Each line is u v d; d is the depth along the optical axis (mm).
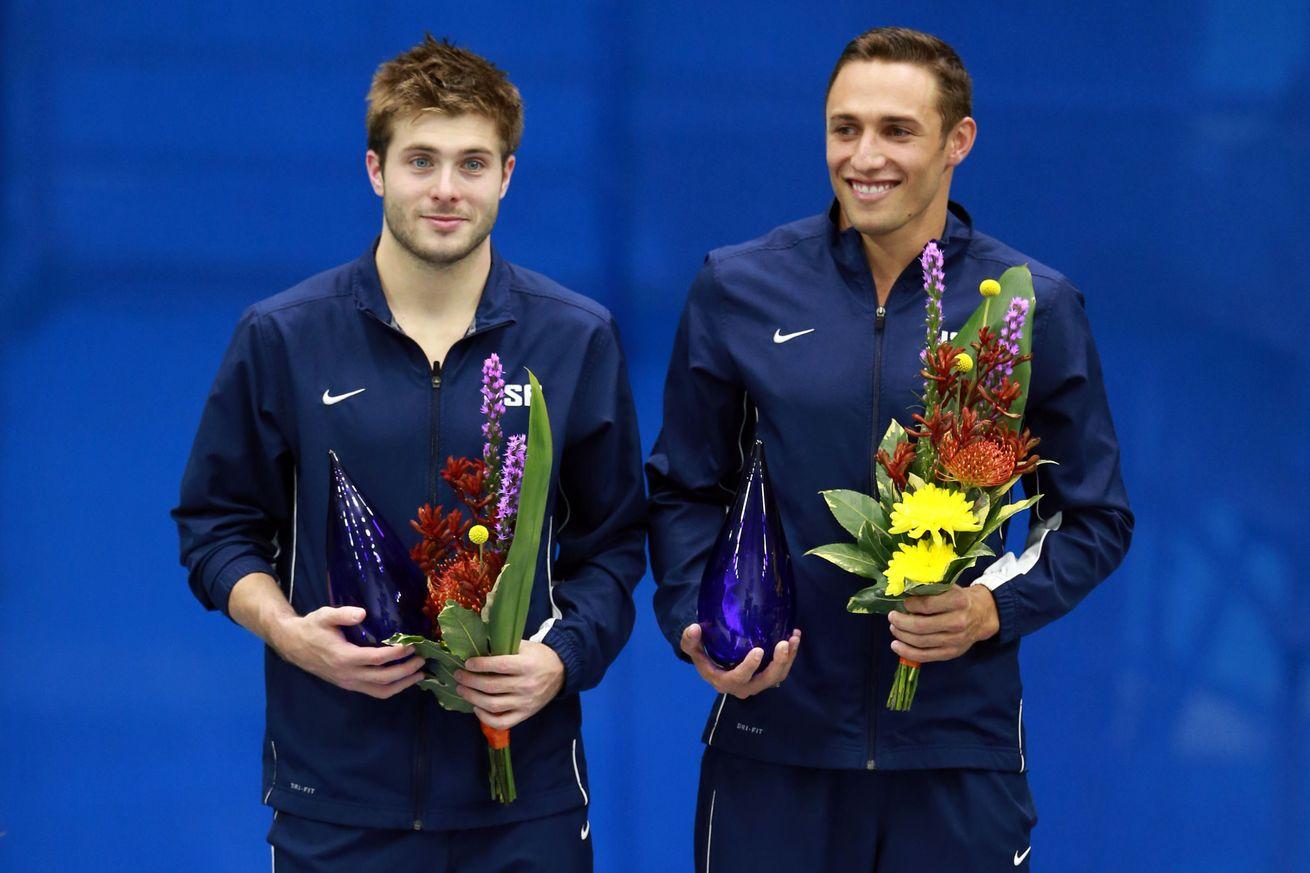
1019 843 8562
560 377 8328
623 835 13484
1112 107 12961
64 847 13195
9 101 12875
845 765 8359
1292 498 13117
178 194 13062
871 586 8047
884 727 8359
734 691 8070
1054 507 8594
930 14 13000
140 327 13141
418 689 8164
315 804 8227
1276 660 13195
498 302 8234
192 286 13141
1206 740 13227
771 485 8094
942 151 8094
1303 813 13164
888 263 8414
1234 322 13055
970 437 7508
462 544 7820
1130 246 13047
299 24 13023
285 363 8195
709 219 13250
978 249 8547
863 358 8352
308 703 8234
